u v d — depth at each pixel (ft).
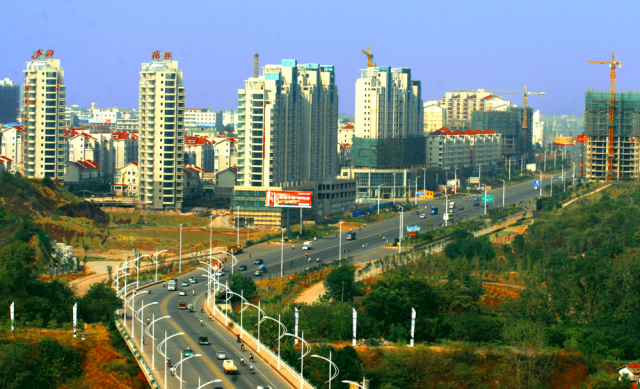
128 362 620.90
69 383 608.19
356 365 580.71
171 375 531.09
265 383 518.37
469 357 627.46
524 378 613.11
